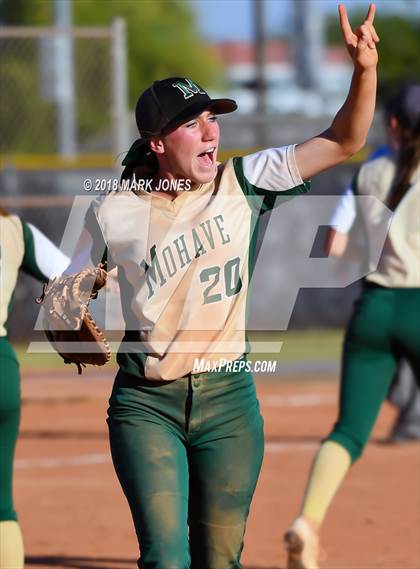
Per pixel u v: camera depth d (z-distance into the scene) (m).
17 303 47.97
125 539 21.25
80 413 35.62
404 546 20.16
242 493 12.86
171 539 12.27
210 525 12.91
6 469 15.29
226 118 52.66
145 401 12.81
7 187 47.59
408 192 18.30
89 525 22.25
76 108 56.50
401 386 29.42
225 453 12.80
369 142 53.56
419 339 18.19
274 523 22.06
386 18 99.81
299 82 106.38
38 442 31.12
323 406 35.78
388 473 26.12
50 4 109.12
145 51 123.06
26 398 37.38
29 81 55.69
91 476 26.78
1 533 15.24
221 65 134.88
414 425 29.53
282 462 27.69
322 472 17.91
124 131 43.88
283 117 53.47
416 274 18.23
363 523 21.78
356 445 18.16
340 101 104.75
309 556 17.42
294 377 41.25
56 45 51.84
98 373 41.31
